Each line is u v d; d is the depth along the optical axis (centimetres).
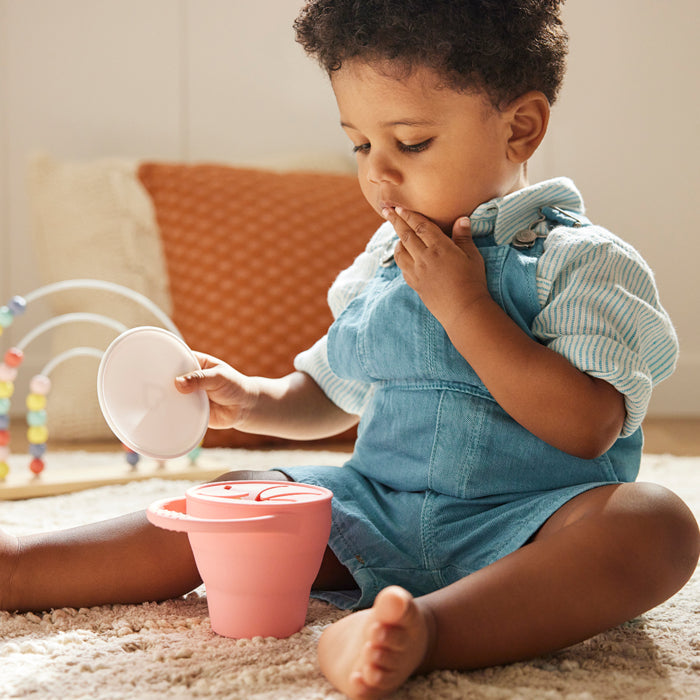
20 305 146
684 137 241
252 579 71
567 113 242
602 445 76
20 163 251
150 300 206
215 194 209
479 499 81
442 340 83
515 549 74
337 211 211
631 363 77
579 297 79
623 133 242
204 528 67
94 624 77
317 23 85
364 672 56
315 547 72
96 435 201
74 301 210
